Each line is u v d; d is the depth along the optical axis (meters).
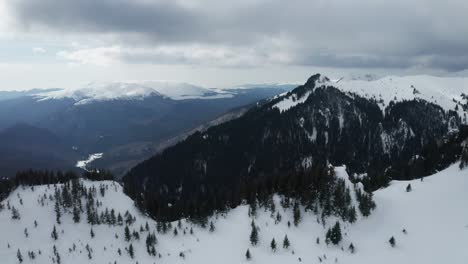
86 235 181.25
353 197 178.62
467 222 156.12
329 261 148.88
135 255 167.50
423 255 143.00
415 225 163.75
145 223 191.00
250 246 160.12
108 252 170.38
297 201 178.88
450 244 144.62
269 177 197.25
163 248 168.88
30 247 172.38
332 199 175.38
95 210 193.50
